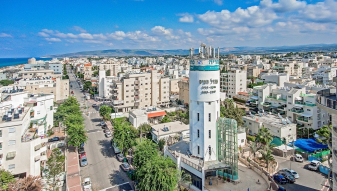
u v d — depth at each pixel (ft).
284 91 281.13
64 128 264.93
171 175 128.26
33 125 201.57
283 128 209.56
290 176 149.38
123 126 207.51
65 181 158.61
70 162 189.67
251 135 238.89
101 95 472.44
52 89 391.04
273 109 289.74
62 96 418.92
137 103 361.71
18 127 151.02
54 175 147.43
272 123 223.71
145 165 138.10
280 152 190.80
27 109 191.93
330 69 487.20
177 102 402.11
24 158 152.66
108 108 328.70
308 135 225.15
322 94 106.22
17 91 239.91
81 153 202.59
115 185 154.20
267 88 307.17
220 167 142.72
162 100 383.24
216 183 139.74
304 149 188.75
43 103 227.20
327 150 191.62
